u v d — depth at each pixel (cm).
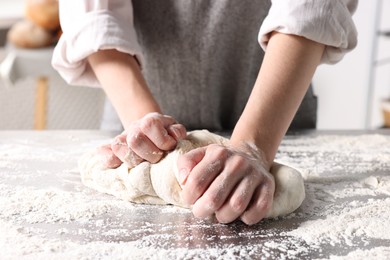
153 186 58
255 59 93
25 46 183
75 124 201
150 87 96
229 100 97
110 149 64
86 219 54
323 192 63
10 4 227
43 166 74
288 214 55
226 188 51
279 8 65
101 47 74
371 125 190
